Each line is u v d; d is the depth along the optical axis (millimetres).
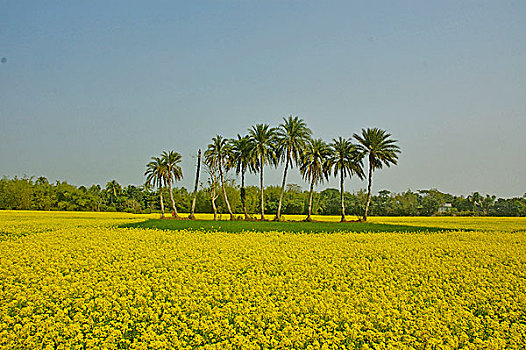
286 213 98875
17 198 101562
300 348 10234
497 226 52875
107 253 23000
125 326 11117
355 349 10102
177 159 72438
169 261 20500
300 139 64438
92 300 13172
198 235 34406
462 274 18625
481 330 11328
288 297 13906
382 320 11750
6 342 10078
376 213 106000
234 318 11898
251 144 65438
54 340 10477
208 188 79875
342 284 15898
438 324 11367
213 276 17250
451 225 54812
